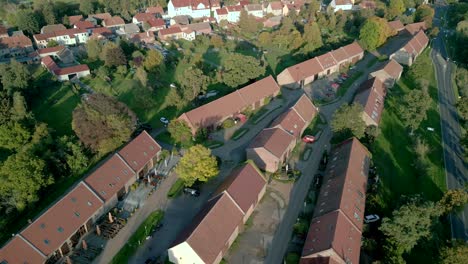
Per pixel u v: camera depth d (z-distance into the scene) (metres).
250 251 64.31
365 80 130.88
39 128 86.38
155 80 130.50
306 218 70.62
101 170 74.94
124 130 87.31
